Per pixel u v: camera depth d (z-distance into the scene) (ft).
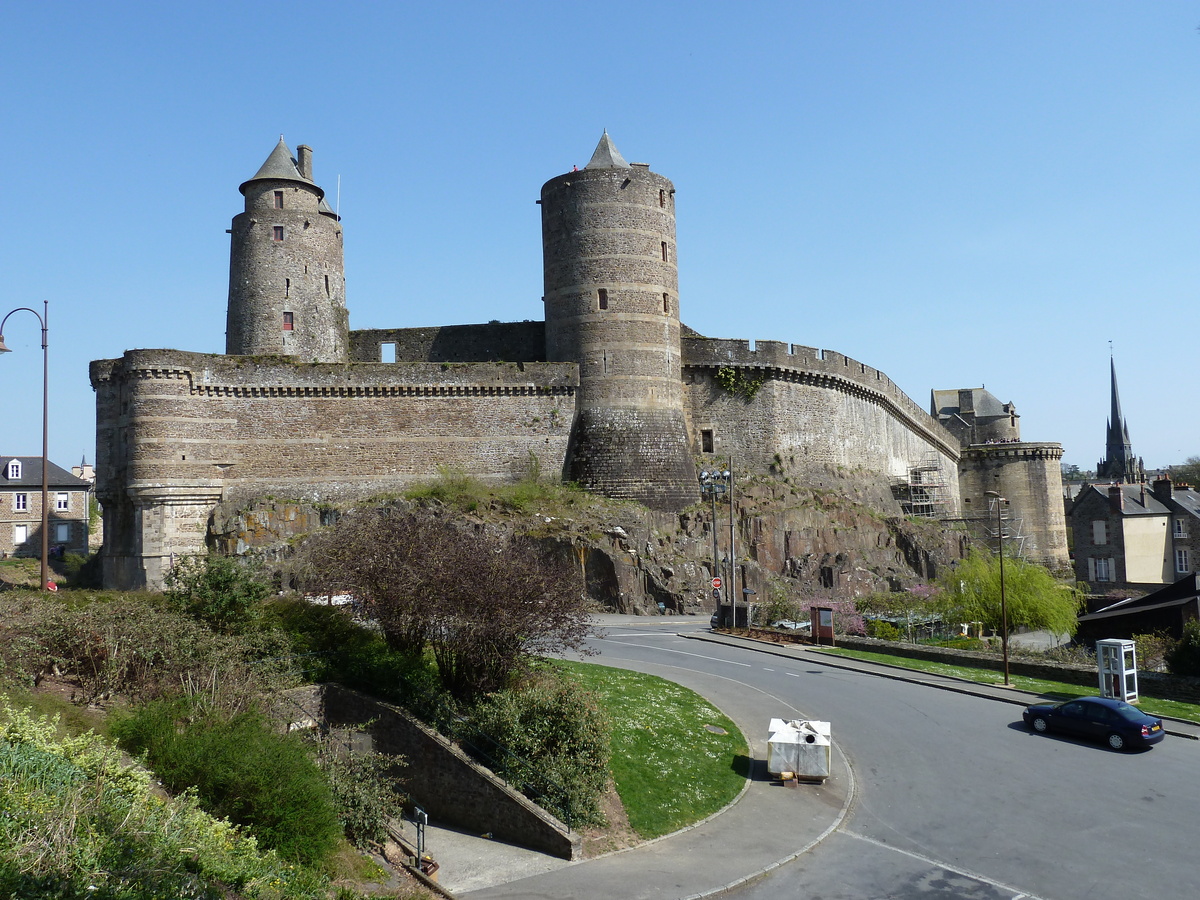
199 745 43.04
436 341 162.71
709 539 146.82
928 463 223.92
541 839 51.24
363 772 51.29
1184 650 83.15
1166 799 56.08
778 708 76.18
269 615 66.64
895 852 50.67
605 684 76.13
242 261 158.30
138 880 29.22
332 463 139.95
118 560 138.00
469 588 61.82
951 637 115.96
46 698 47.34
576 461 146.82
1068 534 272.31
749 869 48.44
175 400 133.59
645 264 150.82
